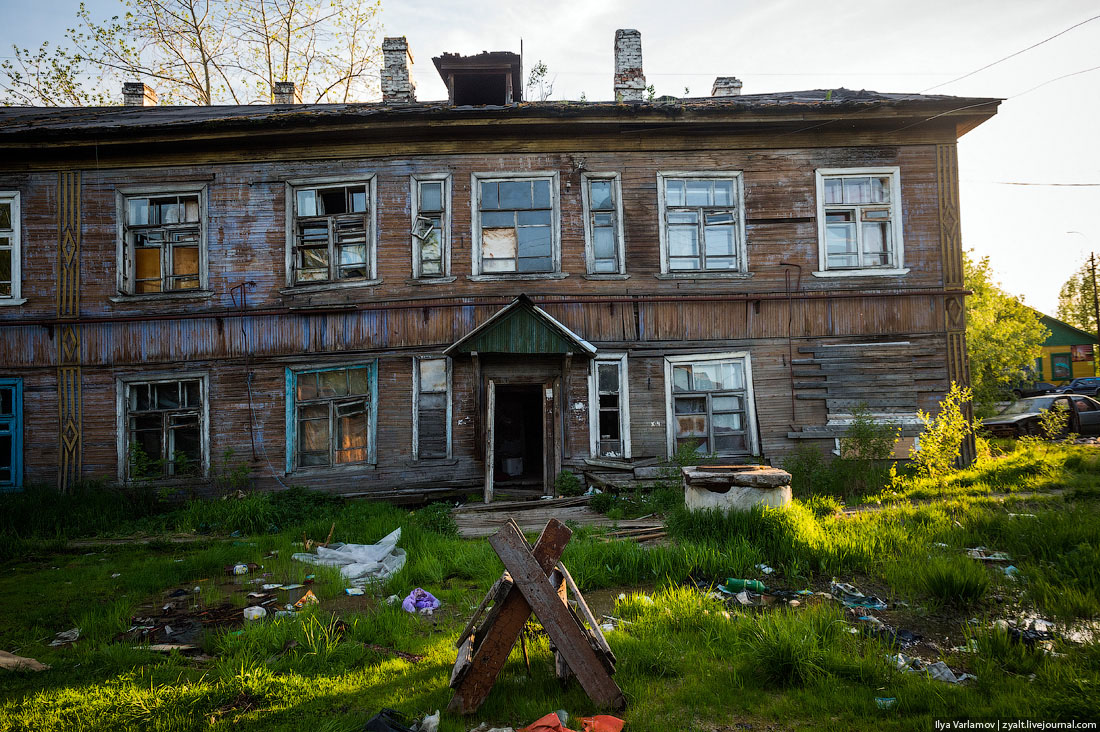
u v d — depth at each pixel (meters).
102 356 12.29
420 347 12.27
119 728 3.79
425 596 6.27
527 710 3.90
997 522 7.53
